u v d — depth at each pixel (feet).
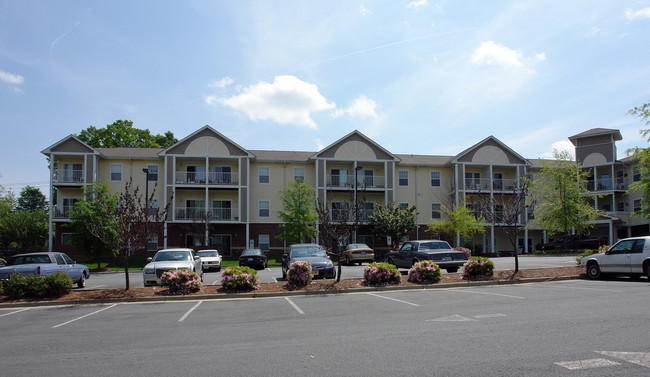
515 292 42.68
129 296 45.16
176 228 127.03
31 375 19.11
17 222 179.52
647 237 48.62
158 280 51.11
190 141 127.75
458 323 28.02
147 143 181.88
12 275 45.65
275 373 18.48
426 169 142.92
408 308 35.04
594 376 16.85
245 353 22.00
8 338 27.40
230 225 130.62
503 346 21.66
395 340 23.80
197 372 18.93
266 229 132.26
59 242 125.18
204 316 34.19
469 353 20.59
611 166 147.02
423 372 17.94
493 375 17.29
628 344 21.35
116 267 112.06
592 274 53.31
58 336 27.66
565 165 116.78
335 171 138.41
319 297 43.88
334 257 121.39
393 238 120.67
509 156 140.77
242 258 91.09
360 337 24.86
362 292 47.50
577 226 116.16
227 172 132.46
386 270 50.55
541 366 18.25
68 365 20.56
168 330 28.76
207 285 52.80
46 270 51.01
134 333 28.02
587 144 150.41
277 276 71.97
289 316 33.04
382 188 134.10
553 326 25.95
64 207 127.34
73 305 42.68
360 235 134.51
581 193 117.50
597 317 28.22
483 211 80.38
